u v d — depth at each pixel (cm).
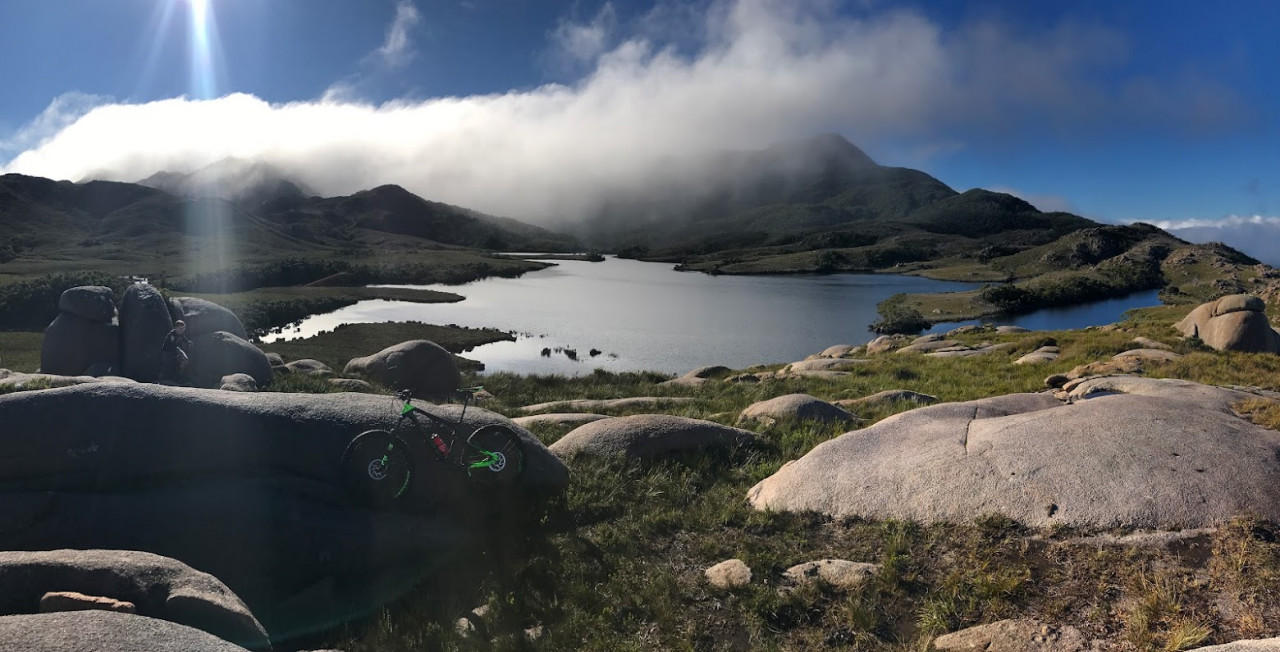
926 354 3231
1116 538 739
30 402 882
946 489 872
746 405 1867
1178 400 1023
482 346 7838
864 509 891
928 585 738
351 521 871
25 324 7338
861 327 10575
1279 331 2906
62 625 505
